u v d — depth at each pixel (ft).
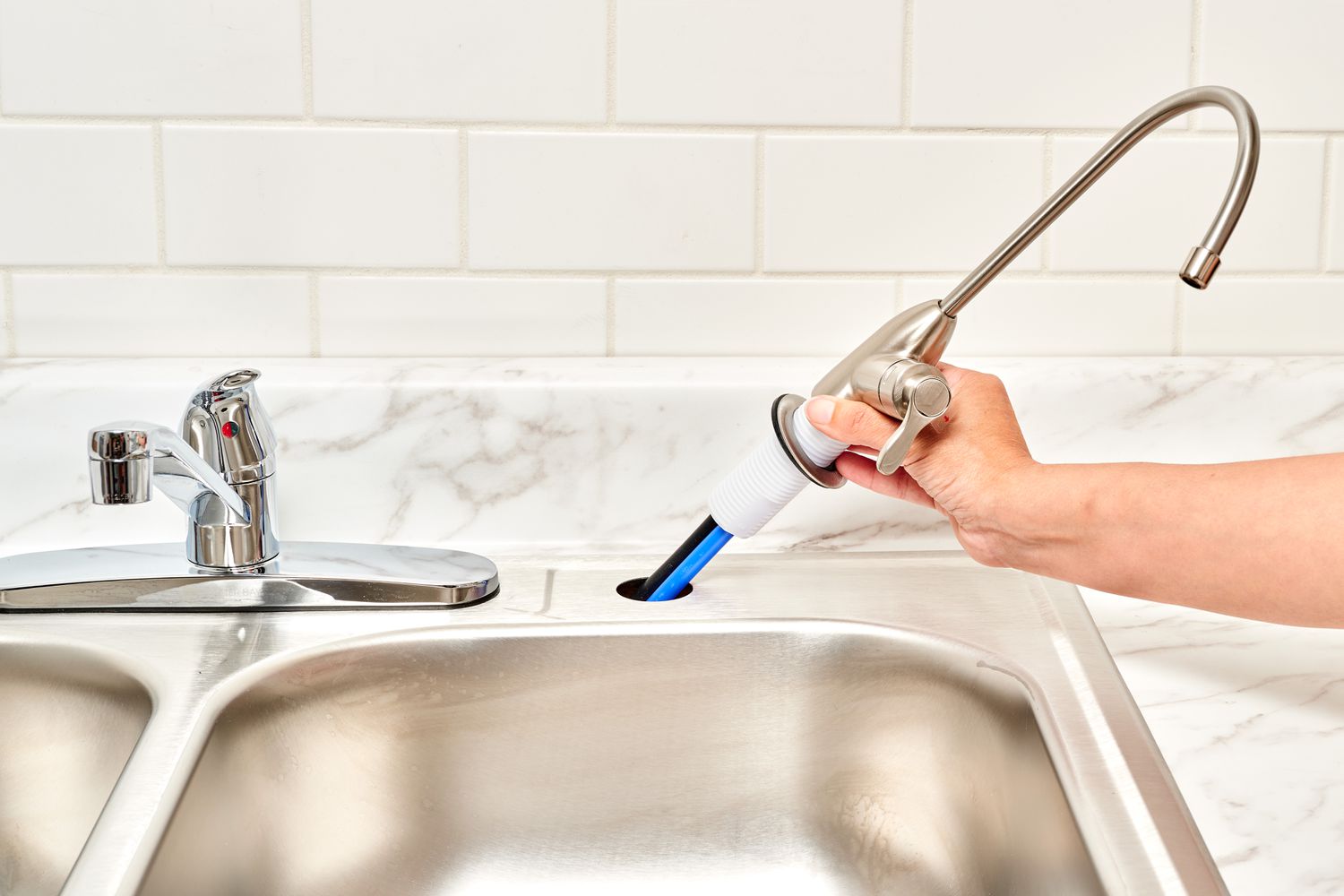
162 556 2.20
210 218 2.56
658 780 2.09
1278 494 1.51
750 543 2.57
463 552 2.32
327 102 2.53
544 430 2.49
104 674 1.94
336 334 2.63
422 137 2.55
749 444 2.52
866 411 1.78
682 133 2.58
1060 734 1.69
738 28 2.55
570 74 2.55
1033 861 1.68
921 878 1.97
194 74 2.50
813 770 2.09
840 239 2.65
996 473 1.75
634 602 2.18
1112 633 2.12
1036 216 1.78
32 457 2.44
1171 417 2.58
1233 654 2.02
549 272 2.63
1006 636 2.03
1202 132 2.63
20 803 2.00
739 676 2.08
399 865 1.99
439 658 2.03
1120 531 1.63
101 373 2.47
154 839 1.44
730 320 2.67
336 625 2.07
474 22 2.51
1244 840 1.44
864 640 2.06
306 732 1.95
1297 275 2.71
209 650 1.97
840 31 2.56
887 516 2.56
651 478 2.52
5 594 2.06
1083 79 2.60
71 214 2.54
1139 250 2.69
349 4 2.49
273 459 2.17
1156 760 1.61
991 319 2.71
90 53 2.48
